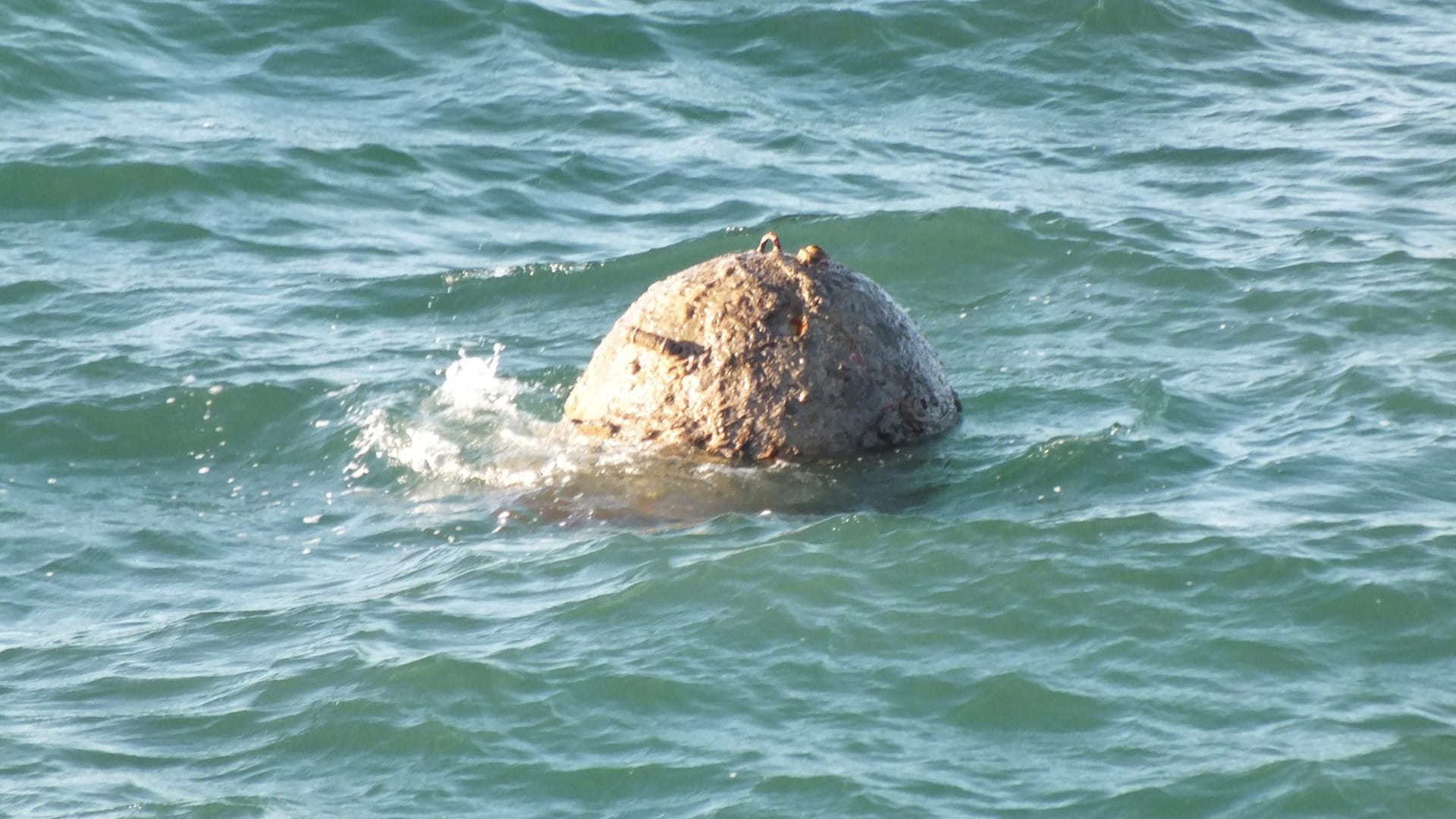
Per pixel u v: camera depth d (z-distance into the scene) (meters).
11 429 38.19
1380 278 46.06
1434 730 25.20
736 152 58.41
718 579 29.84
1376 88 65.69
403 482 36.22
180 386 40.19
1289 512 32.47
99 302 45.56
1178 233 50.59
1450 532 31.30
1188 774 24.41
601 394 36.28
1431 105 63.62
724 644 27.88
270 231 51.19
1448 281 45.53
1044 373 41.19
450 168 56.44
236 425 38.94
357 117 59.75
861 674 27.08
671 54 66.25
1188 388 39.72
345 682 27.23
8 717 26.81
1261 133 60.91
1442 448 35.69
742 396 35.03
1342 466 34.88
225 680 27.75
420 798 24.39
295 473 37.03
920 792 24.12
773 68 65.62
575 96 62.12
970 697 26.44
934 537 31.27
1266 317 44.06
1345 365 40.41
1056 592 29.33
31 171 52.91
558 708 26.30
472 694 26.69
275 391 40.09
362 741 25.73
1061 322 44.72
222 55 63.28
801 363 35.16
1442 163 57.28
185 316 44.81
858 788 24.19
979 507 33.38
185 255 49.28
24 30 62.28
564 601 29.67
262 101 60.34
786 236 50.22
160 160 54.12
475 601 30.00
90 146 54.72
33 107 58.09
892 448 35.72
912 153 58.72
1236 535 31.28
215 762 25.45
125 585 31.97
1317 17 73.75
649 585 29.83
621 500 34.22
